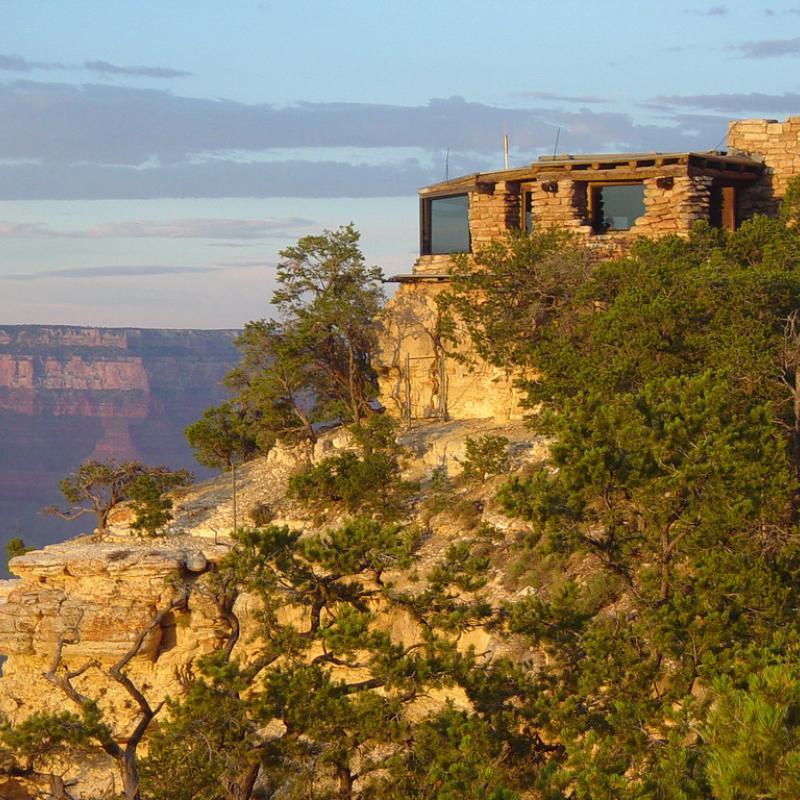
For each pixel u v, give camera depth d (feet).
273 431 472.03
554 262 396.78
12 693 384.47
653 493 236.84
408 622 316.81
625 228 417.90
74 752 258.98
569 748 177.68
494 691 230.48
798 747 138.21
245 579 238.89
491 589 327.47
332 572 248.11
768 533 262.26
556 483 244.83
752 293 323.98
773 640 212.23
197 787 222.48
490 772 177.68
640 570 245.65
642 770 193.47
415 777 218.79
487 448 386.32
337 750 223.30
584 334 364.79
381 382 459.73
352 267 468.75
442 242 460.14
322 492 406.00
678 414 246.06
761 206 434.30
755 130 436.76
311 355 470.80
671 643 221.46
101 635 377.09
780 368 310.65
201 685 225.97
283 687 223.92
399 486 392.68
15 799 343.67
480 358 431.43
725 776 138.21
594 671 221.05
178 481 461.78
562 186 415.23
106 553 386.32
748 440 252.83
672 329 326.85
